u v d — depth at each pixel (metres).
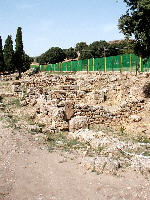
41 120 16.00
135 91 22.75
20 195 6.73
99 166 8.39
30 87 27.03
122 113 17.75
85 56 92.81
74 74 38.97
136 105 18.52
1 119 14.83
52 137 13.26
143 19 18.25
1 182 7.34
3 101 22.70
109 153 10.50
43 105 18.12
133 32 19.06
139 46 19.83
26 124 14.63
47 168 8.57
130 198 6.59
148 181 7.62
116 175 8.04
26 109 19.61
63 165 8.88
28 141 11.28
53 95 23.19
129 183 7.47
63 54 111.44
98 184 7.40
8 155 9.38
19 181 7.51
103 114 17.00
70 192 6.93
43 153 10.10
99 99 22.69
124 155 10.33
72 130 14.76
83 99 23.72
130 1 18.94
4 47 53.72
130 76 26.81
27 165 8.71
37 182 7.50
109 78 27.36
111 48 88.19
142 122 16.84
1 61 53.75
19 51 52.88
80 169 8.54
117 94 23.72
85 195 6.75
